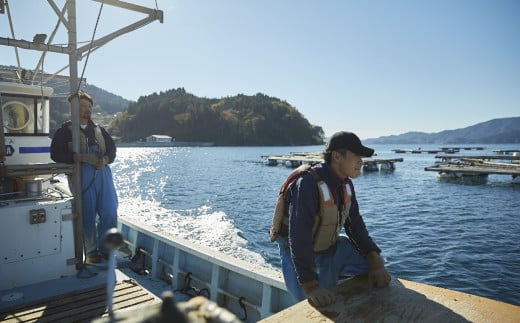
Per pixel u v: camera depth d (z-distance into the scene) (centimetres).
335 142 235
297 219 223
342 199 237
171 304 72
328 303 192
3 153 454
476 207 1994
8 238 446
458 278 978
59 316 386
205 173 4300
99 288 452
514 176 3000
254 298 464
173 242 569
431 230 1488
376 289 212
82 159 493
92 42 500
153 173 4319
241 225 1514
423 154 10256
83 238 511
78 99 493
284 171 4538
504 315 175
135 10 521
